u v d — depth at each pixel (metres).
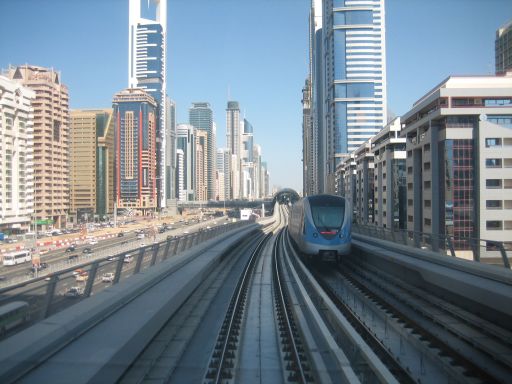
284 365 7.98
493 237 45.66
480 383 6.88
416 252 15.53
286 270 22.72
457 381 7.10
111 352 6.04
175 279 12.81
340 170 117.50
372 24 132.50
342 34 133.62
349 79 132.62
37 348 5.60
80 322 6.84
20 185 50.22
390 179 68.31
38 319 6.62
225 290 16.06
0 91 46.25
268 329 10.89
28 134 51.59
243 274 20.61
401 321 10.85
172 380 6.86
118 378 6.11
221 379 7.00
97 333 6.91
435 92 49.16
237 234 40.62
